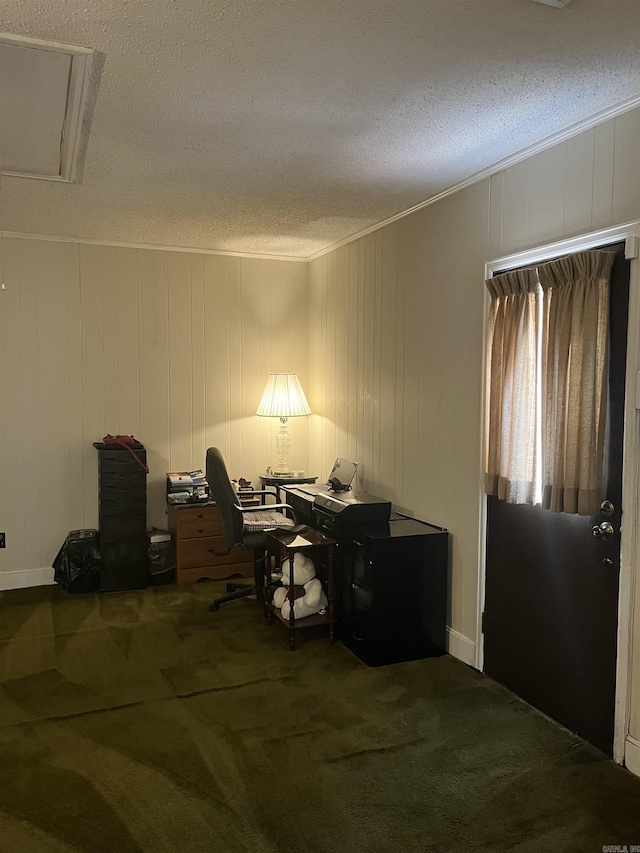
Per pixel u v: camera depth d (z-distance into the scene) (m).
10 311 4.58
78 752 2.59
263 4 1.80
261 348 5.34
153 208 3.91
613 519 2.56
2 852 2.04
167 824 2.17
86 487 4.84
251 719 2.85
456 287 3.49
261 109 2.51
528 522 3.00
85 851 2.04
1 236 4.52
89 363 4.80
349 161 3.09
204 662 3.43
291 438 5.47
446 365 3.58
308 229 4.42
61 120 2.56
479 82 2.29
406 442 3.98
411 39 2.00
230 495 3.93
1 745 2.64
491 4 1.81
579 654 2.73
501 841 2.09
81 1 1.78
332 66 2.17
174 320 5.04
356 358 4.62
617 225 2.51
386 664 3.42
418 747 2.63
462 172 3.26
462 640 3.46
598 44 2.04
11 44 2.00
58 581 4.63
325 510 3.87
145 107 2.48
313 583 3.77
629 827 2.16
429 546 3.48
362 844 2.08
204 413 5.18
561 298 2.67
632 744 2.48
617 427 2.54
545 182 2.87
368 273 4.43
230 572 4.89
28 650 3.58
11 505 4.65
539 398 2.89
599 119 2.57
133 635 3.79
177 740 2.68
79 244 4.73
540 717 2.89
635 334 2.43
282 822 2.18
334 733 2.74
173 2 1.79
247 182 3.40
